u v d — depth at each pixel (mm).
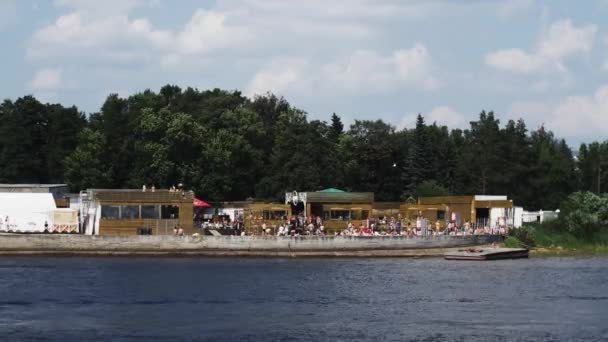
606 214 167000
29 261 123188
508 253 140500
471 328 75000
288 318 78875
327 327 74938
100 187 181125
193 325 75375
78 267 115562
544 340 70688
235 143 182625
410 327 75250
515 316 80812
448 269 120562
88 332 72250
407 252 138625
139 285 98188
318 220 145375
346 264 125500
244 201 182375
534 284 103812
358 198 150250
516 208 166500
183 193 138000
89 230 137000
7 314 79500
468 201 156250
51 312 80688
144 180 175250
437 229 148000
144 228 136625
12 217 139750
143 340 69625
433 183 198875
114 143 188625
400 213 161875
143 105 188125
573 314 82062
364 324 76375
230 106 195125
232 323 76375
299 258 133375
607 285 103375
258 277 107062
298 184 184500
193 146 177875
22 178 197375
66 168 183625
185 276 107000
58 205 146500
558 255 149500
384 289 97875
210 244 132875
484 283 104375
